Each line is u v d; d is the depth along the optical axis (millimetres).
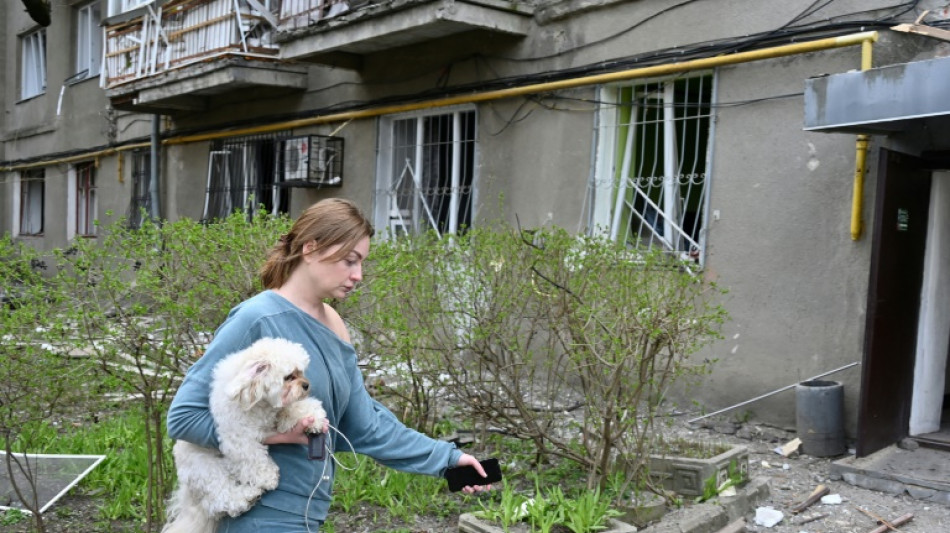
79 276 4254
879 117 5184
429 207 9914
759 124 6863
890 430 6078
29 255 4309
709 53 7164
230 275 4508
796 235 6617
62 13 17188
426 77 9773
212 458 2412
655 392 5414
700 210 7410
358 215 2564
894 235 5887
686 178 7582
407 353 5309
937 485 5270
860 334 6238
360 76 10633
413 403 5652
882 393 5945
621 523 4418
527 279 5191
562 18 8375
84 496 5094
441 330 5621
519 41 8805
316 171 10836
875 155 6141
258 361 2260
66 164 17406
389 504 4949
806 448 6234
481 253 5488
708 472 4980
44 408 4391
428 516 4867
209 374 2389
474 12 8422
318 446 2365
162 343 4316
